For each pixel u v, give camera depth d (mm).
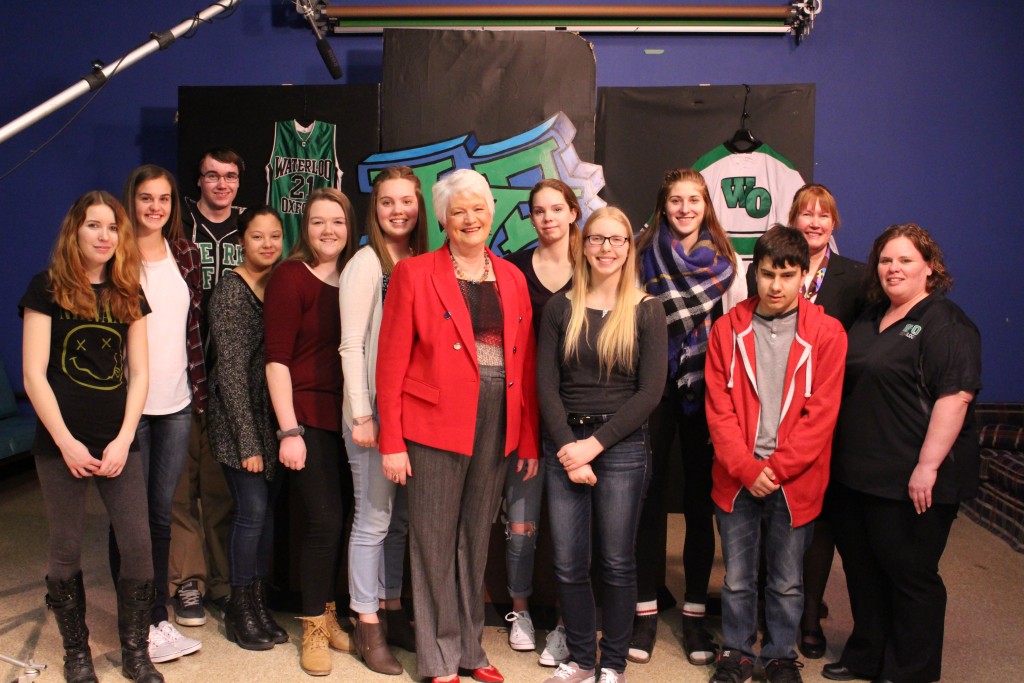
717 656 2768
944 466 2430
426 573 2514
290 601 3102
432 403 2426
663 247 2852
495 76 3928
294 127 4055
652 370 2443
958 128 4633
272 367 2615
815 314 2521
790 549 2506
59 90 4691
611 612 2506
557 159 3936
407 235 2688
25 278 4836
